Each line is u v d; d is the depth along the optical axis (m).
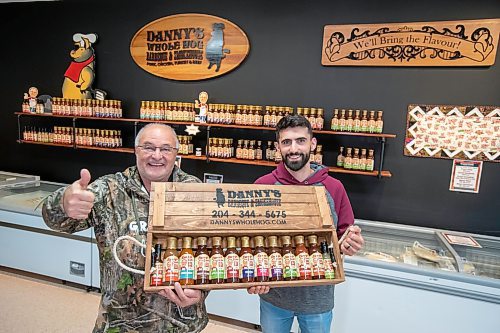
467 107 2.51
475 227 2.60
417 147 2.65
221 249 1.23
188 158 3.17
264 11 2.89
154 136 1.37
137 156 1.40
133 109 3.38
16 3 3.60
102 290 1.35
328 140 2.85
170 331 1.37
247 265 1.20
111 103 3.20
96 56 3.42
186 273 1.15
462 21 2.43
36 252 3.11
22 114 3.47
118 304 1.32
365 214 2.84
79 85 3.47
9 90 3.79
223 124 2.84
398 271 2.14
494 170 2.52
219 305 2.64
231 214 1.24
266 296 1.75
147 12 3.20
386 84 2.67
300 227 1.27
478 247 2.34
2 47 3.73
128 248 1.31
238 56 2.96
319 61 2.81
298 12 2.81
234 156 3.08
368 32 2.63
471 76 2.48
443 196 2.65
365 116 2.58
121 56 3.35
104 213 1.33
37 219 3.04
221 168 3.17
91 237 2.91
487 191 2.55
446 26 2.46
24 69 3.70
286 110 2.74
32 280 3.19
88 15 3.39
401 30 2.55
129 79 3.35
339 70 2.77
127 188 1.38
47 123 3.67
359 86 2.74
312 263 1.24
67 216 1.20
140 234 1.32
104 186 1.37
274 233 1.25
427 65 2.54
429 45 2.51
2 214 3.15
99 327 1.34
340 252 1.35
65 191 1.14
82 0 3.38
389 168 2.74
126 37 3.30
